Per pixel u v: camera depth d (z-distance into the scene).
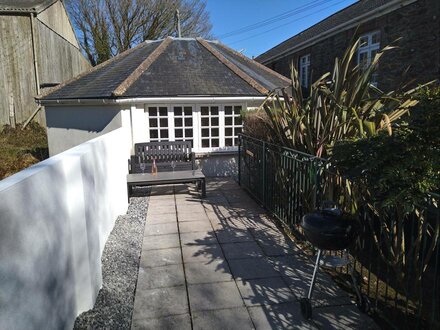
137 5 25.97
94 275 3.07
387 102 4.18
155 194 6.97
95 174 3.74
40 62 14.66
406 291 2.86
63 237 2.37
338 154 2.90
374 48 10.04
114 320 2.81
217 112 8.59
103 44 26.73
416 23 8.21
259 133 6.44
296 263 3.86
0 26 14.01
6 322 1.61
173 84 8.43
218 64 9.78
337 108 4.21
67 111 9.23
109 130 8.37
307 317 2.84
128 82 8.13
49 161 2.35
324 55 12.55
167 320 2.84
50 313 2.13
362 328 2.73
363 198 3.33
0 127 14.19
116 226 5.00
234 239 4.56
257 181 6.34
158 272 3.67
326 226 2.66
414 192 2.31
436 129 2.39
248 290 3.30
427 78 7.99
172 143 7.74
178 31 13.39
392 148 2.48
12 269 1.67
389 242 3.15
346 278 3.53
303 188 4.29
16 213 1.72
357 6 13.66
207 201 6.43
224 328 2.74
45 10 15.96
